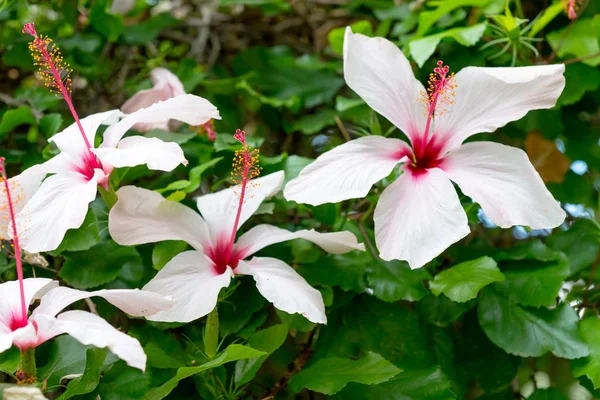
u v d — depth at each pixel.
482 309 0.80
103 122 0.78
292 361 0.83
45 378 0.74
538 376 0.92
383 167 0.76
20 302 0.72
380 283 0.80
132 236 0.75
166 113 0.75
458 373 0.81
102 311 0.81
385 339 0.80
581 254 0.83
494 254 0.82
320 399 0.86
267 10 1.01
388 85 0.78
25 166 0.86
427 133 0.77
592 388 0.78
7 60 0.93
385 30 0.97
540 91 0.77
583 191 0.94
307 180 0.76
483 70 0.77
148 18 1.05
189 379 0.78
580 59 0.87
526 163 0.75
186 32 1.05
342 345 0.80
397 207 0.75
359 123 0.89
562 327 0.79
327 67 0.98
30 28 0.75
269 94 0.98
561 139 0.93
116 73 0.99
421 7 0.94
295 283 0.75
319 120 0.96
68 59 0.94
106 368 0.75
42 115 0.90
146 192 0.76
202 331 0.79
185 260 0.75
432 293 0.80
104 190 0.75
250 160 0.78
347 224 0.83
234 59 1.00
